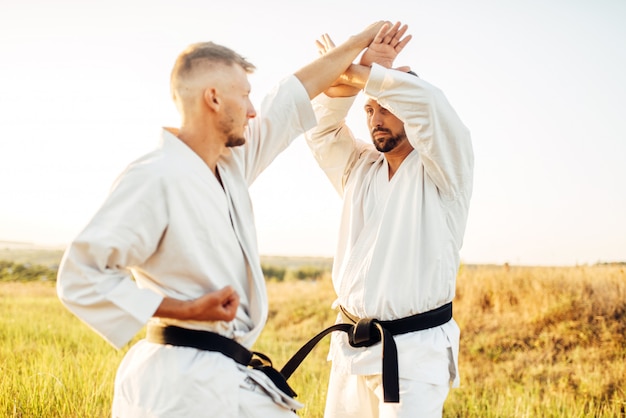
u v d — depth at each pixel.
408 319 3.09
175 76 2.44
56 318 7.68
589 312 6.84
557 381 5.88
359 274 3.20
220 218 2.43
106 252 2.20
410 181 3.18
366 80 3.06
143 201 2.26
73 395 4.75
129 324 2.23
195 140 2.44
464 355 6.64
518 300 7.41
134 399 2.33
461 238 3.23
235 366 2.41
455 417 5.21
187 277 2.38
